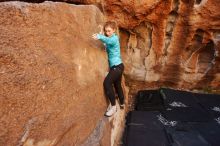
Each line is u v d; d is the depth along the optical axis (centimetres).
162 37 534
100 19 366
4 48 151
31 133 163
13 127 149
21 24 171
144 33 536
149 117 444
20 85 158
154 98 526
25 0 345
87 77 269
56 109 194
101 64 327
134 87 603
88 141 258
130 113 468
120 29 529
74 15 267
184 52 557
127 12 483
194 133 392
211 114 463
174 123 425
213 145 367
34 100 169
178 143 359
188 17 504
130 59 570
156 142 362
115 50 328
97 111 291
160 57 562
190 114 459
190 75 583
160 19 506
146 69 577
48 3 216
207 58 566
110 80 324
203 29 514
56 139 193
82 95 248
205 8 484
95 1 454
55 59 203
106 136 312
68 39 237
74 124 224
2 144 141
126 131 409
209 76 579
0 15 154
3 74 147
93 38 314
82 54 267
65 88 212
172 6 494
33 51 176
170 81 595
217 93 587
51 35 205
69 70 225
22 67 162
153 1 471
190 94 547
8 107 147
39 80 176
